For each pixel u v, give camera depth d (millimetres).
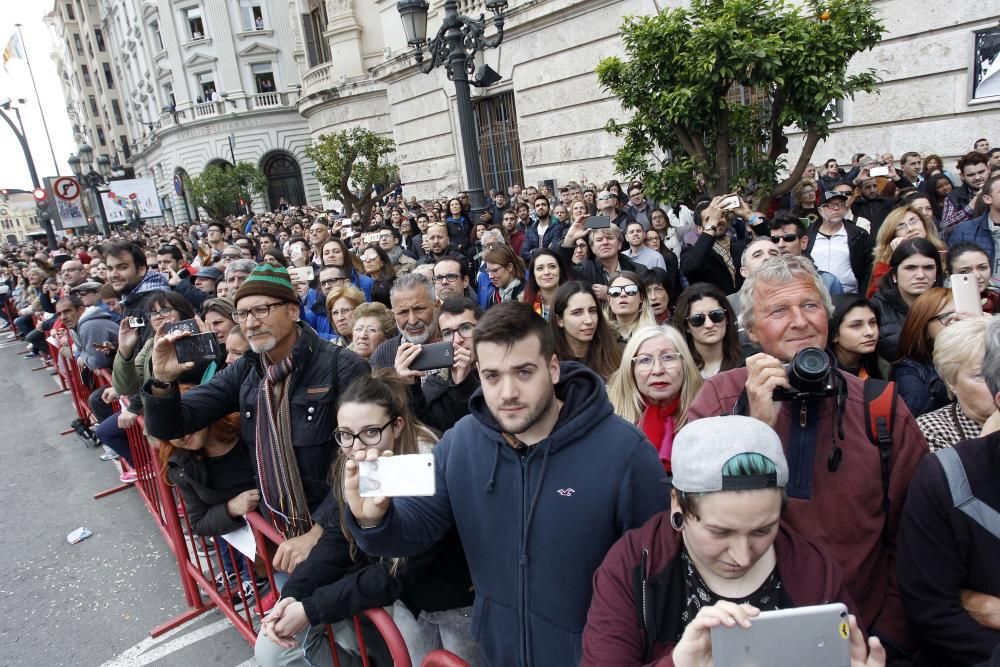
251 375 2697
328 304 4500
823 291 2033
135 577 4020
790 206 7555
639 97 6461
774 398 1690
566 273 4609
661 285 4305
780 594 1386
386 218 12570
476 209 7988
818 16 5918
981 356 1942
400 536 1738
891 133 9180
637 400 2822
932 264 3174
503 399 1631
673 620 1434
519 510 1733
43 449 6645
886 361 2852
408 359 2645
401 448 2217
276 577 2723
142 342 3777
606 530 1690
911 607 1629
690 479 1291
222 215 31719
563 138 13797
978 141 7926
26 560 4375
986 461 1543
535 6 13344
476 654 2258
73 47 61438
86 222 16562
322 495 2553
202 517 2939
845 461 1710
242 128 37312
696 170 6594
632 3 11594
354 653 2350
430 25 16578
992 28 7965
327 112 25422
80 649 3393
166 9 36750
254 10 37625
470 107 7750
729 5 5719
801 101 5926
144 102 45188
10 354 11961
